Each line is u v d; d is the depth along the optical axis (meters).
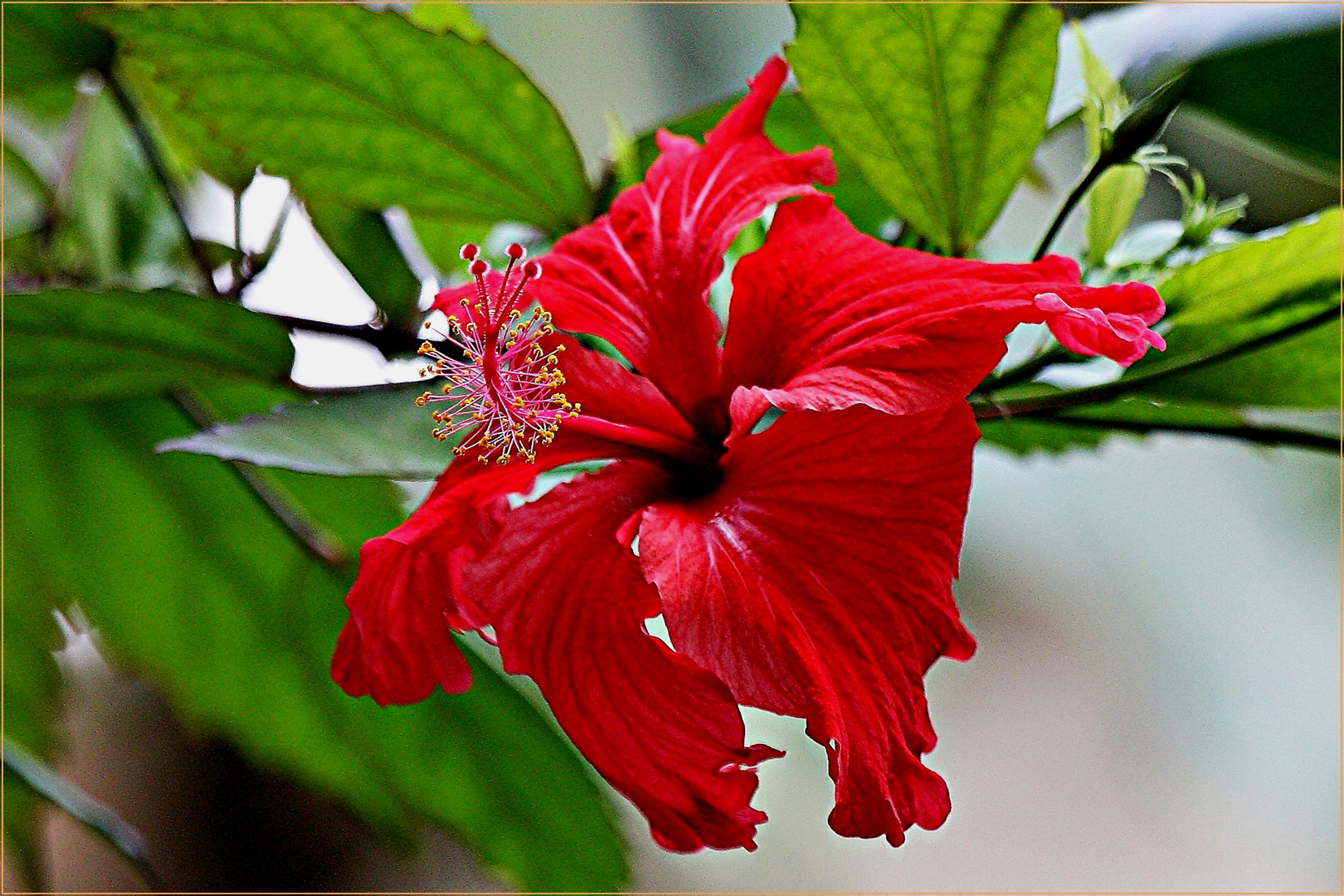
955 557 0.60
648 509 0.60
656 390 0.63
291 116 0.66
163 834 0.97
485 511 0.62
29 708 0.73
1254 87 0.63
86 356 0.66
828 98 0.64
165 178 0.69
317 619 0.72
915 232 0.66
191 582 0.72
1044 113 0.64
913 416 0.60
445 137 0.66
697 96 0.88
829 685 0.59
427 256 0.72
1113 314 0.59
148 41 0.65
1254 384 0.64
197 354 0.66
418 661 0.61
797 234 0.62
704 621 0.59
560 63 0.88
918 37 0.63
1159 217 0.93
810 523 0.60
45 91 0.71
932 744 0.59
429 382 0.64
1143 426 0.65
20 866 0.72
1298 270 0.63
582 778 0.71
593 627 0.60
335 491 0.71
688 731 0.60
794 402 0.60
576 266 0.63
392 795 0.73
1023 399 0.65
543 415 0.61
